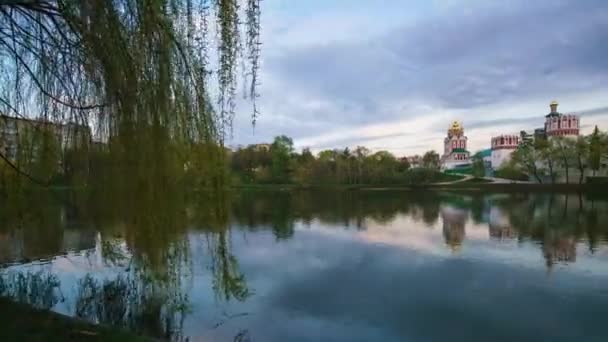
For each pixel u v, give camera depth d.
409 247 15.59
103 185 3.53
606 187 52.94
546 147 61.66
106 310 5.96
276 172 65.56
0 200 4.23
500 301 9.09
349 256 13.75
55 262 9.15
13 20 3.17
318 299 8.92
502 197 46.31
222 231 4.12
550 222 23.20
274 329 6.95
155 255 3.79
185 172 3.82
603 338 7.22
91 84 3.26
